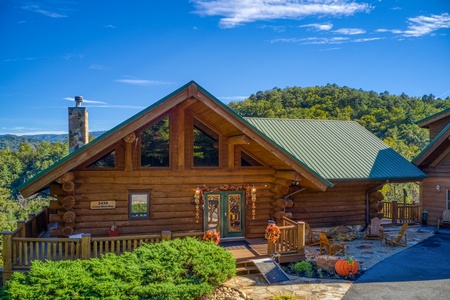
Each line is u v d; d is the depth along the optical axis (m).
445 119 22.78
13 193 72.25
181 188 14.71
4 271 11.34
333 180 17.09
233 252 13.66
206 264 10.70
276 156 13.92
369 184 18.83
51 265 10.05
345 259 12.61
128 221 14.11
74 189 13.41
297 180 14.38
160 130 14.48
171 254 10.80
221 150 15.18
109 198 13.91
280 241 13.71
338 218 18.42
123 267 10.12
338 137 21.00
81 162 12.21
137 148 14.20
